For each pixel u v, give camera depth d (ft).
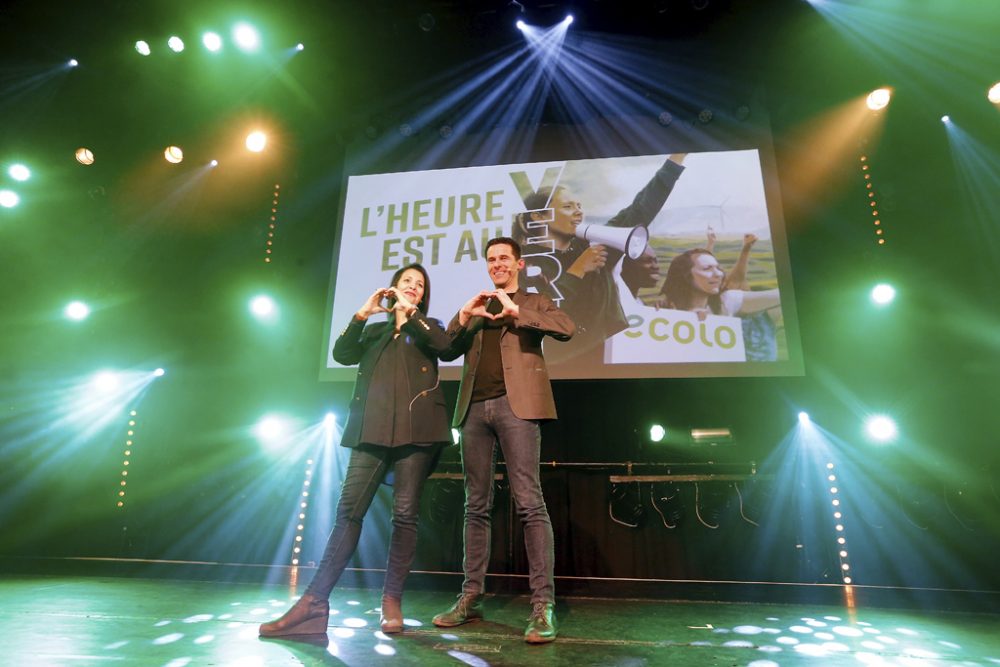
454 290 11.67
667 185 11.70
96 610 6.75
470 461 6.53
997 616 7.15
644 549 10.36
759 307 10.62
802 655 5.33
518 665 4.85
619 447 10.96
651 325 10.78
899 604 7.81
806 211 11.50
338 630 5.94
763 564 10.00
